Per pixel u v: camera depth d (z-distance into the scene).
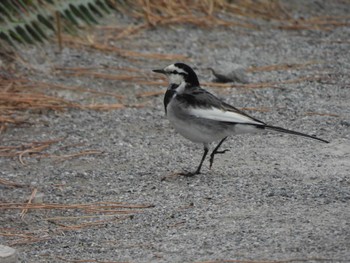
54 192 12.18
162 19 20.75
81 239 10.43
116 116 15.48
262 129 12.16
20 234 10.76
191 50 19.34
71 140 14.34
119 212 11.27
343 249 9.30
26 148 14.04
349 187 11.56
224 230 10.19
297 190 11.51
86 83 17.09
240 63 18.59
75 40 19.11
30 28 18.75
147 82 17.31
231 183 12.02
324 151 13.35
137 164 13.20
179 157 13.47
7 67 17.41
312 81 17.28
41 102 15.97
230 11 22.12
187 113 12.23
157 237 10.22
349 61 18.75
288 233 9.91
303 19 22.16
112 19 20.39
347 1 23.98
